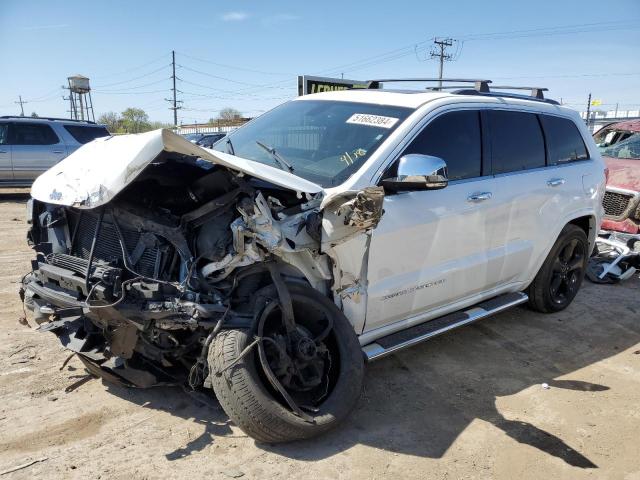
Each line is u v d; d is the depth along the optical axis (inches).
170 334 119.5
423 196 146.7
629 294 249.1
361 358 129.5
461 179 160.6
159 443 120.4
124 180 110.2
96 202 113.2
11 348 162.2
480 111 170.4
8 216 421.7
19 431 122.3
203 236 120.6
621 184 296.0
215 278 119.6
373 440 126.7
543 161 194.4
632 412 145.8
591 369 171.3
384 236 137.1
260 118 182.1
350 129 151.9
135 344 118.9
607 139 398.0
